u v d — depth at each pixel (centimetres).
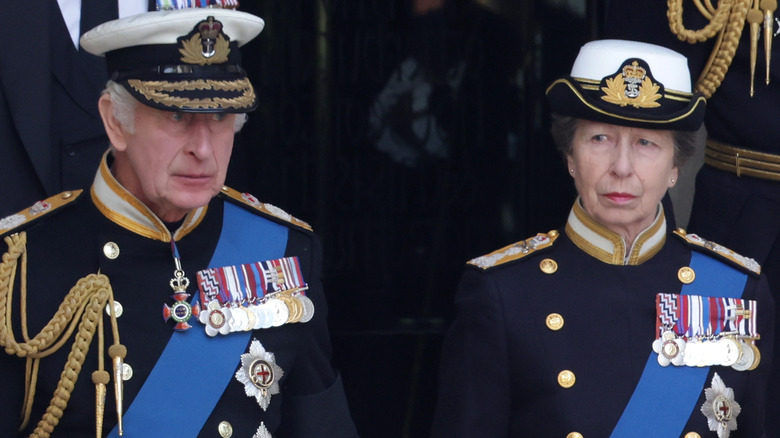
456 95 1958
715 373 1280
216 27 1096
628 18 1598
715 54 1541
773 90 1527
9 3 1436
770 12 1510
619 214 1273
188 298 1154
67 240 1144
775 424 1552
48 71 1446
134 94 1077
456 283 1978
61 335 1117
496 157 1962
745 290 1317
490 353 1269
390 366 1975
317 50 1947
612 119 1241
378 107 1959
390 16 1948
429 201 1972
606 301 1288
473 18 1945
